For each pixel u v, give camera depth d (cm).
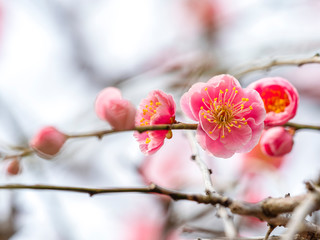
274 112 38
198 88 37
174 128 37
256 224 45
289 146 39
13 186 36
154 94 37
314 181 34
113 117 36
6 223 48
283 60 43
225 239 38
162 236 48
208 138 37
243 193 48
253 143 37
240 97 37
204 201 35
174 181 51
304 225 35
